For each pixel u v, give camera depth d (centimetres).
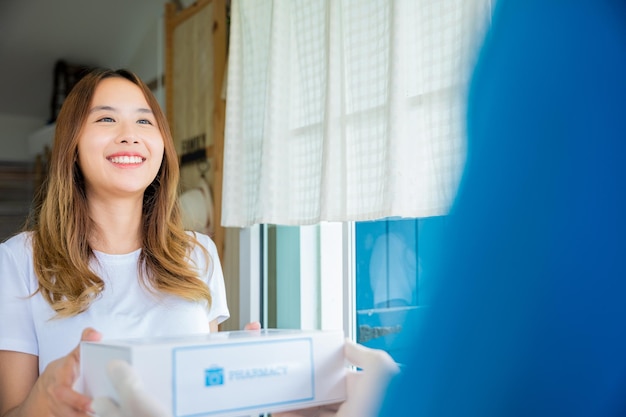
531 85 19
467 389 19
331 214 164
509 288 19
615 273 19
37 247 128
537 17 20
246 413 66
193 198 273
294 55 187
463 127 20
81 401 65
